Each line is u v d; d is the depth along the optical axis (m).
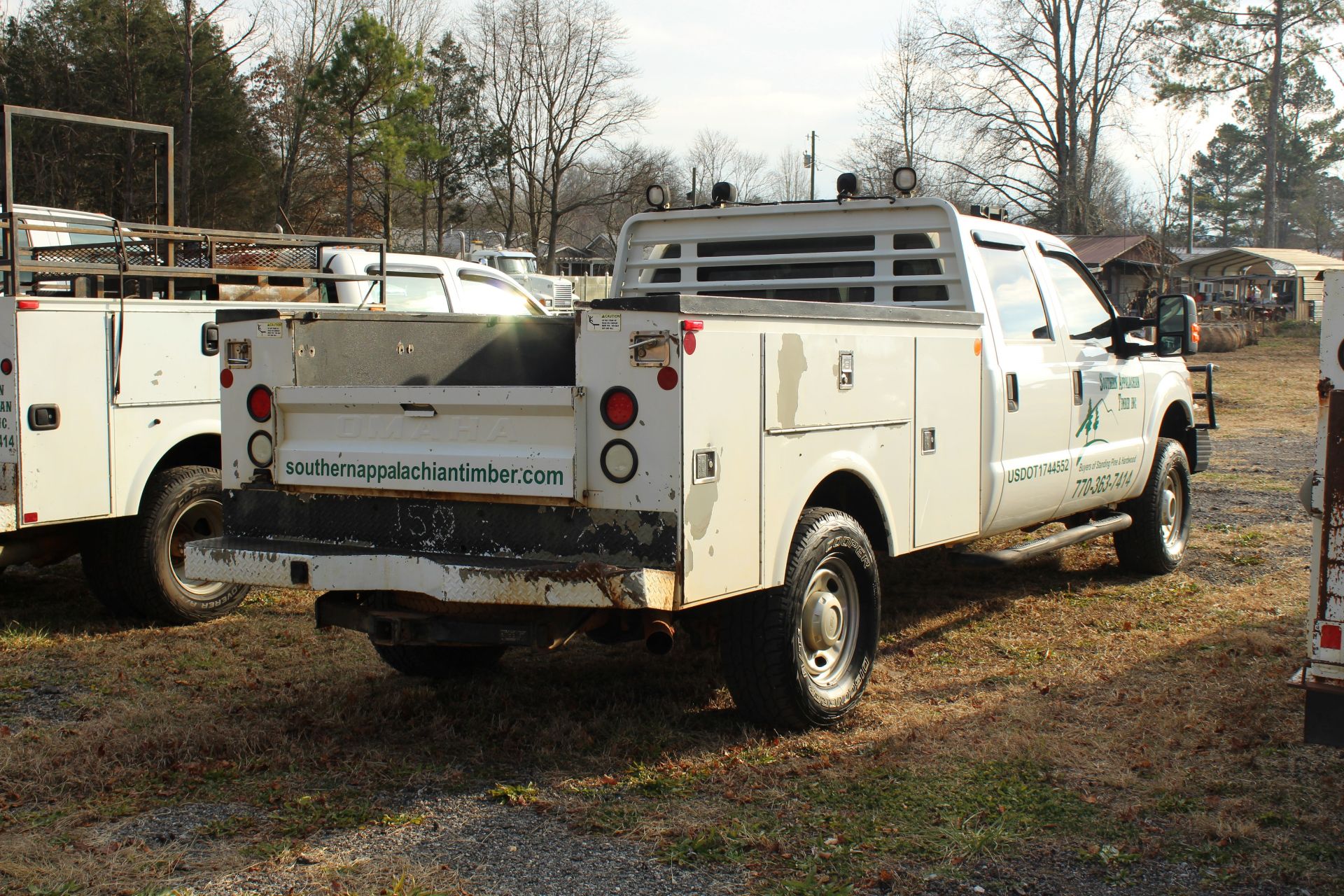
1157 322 7.37
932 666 5.70
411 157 35.94
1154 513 7.64
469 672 5.58
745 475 4.23
